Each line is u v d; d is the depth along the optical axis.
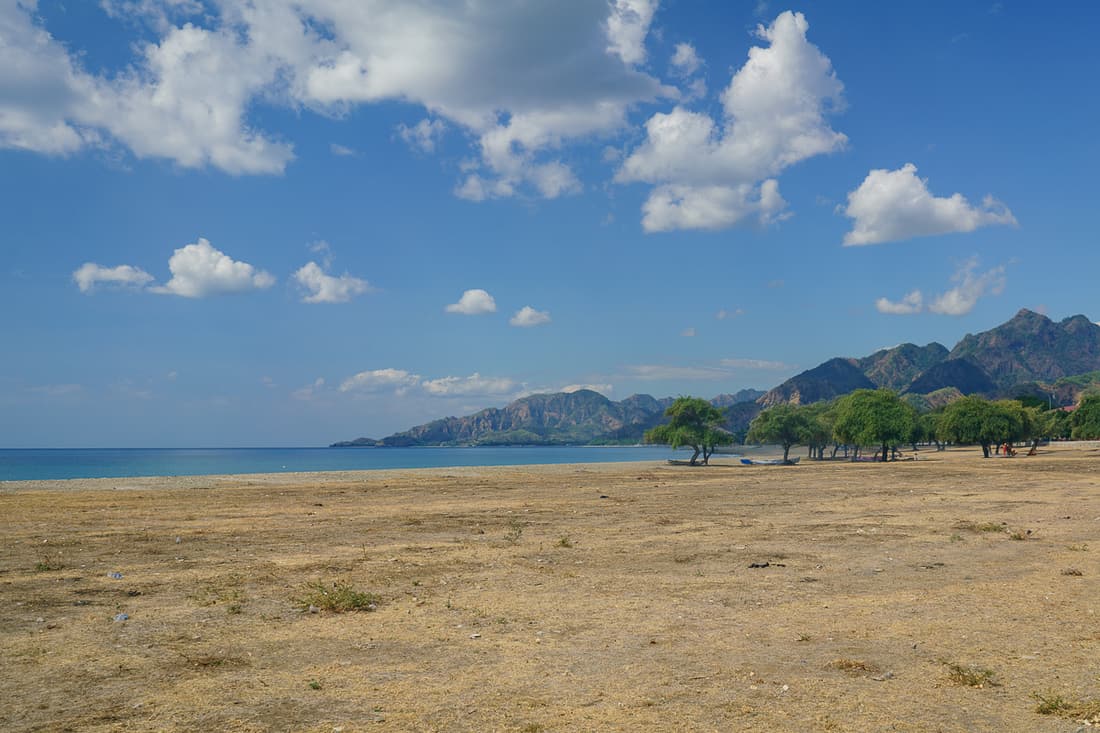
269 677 8.71
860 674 8.72
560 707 7.64
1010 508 30.69
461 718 7.33
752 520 27.03
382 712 7.51
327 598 12.73
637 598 13.21
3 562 17.48
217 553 18.97
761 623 11.30
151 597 13.36
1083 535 21.44
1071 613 11.75
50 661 9.34
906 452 159.00
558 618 11.70
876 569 16.06
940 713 7.43
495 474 77.06
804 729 7.01
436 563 17.19
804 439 112.81
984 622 11.23
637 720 7.25
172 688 8.29
